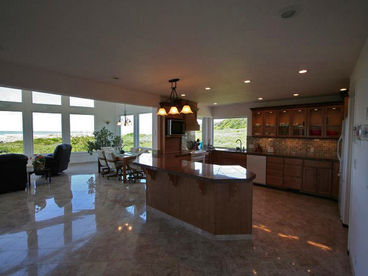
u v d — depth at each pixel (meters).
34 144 7.01
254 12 1.48
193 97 5.10
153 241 2.45
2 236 2.51
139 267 1.97
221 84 3.70
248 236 2.54
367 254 1.46
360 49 2.07
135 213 3.25
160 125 4.93
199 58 2.43
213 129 7.24
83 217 3.08
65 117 7.64
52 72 3.04
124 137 8.62
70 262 2.04
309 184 4.30
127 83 3.70
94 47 2.15
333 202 3.86
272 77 3.20
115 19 1.60
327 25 1.64
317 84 3.62
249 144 6.03
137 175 5.46
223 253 2.22
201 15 1.53
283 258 2.13
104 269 1.94
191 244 2.40
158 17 1.57
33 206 3.49
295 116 4.92
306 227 2.83
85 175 5.89
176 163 3.21
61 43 2.06
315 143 4.79
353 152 2.35
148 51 2.25
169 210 3.05
